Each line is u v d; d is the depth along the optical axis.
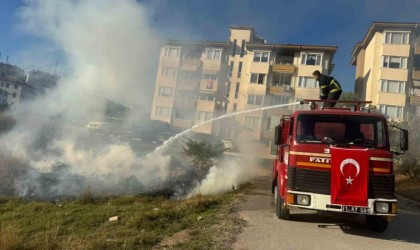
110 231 6.22
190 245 5.32
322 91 8.41
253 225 6.62
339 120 6.56
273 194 10.32
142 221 6.67
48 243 5.54
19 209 8.34
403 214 8.87
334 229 6.68
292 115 6.93
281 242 5.68
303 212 7.84
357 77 46.66
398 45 37.16
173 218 7.09
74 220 7.27
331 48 41.66
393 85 36.75
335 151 6.00
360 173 5.86
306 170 6.08
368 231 6.73
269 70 43.12
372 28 39.12
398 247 5.86
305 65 42.38
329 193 5.91
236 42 45.38
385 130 6.37
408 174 16.22
